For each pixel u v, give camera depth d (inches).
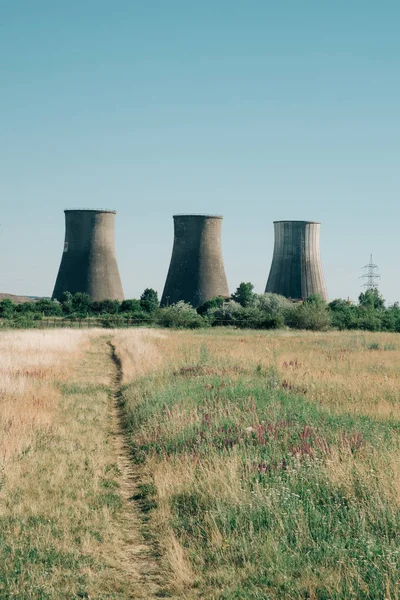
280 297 3695.9
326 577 273.6
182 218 5969.5
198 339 1952.5
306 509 345.1
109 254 6122.1
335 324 2989.7
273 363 1098.7
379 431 522.3
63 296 5413.4
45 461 482.9
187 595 279.0
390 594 252.5
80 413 700.7
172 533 341.4
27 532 343.3
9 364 1032.2
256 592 269.6
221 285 5969.5
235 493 368.5
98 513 382.0
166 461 470.3
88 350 1626.5
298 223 6102.4
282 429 528.1
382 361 1174.3
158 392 757.3
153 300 5329.7
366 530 321.1
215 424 561.0
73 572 301.0
